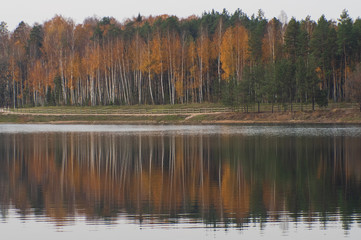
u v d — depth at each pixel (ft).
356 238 55.31
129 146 144.56
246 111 271.69
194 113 278.26
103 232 58.08
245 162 108.68
